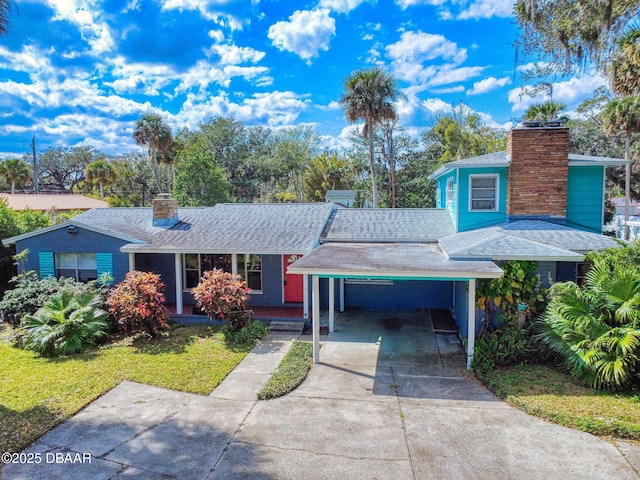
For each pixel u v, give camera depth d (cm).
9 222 1681
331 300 1193
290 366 920
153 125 3919
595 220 1288
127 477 526
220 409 723
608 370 726
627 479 511
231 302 1145
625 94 1184
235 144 5819
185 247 1322
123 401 755
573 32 1008
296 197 5547
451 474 528
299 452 584
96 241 1374
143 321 1136
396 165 4034
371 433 636
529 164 1271
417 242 1362
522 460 557
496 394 768
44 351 1026
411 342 1105
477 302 999
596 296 816
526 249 994
